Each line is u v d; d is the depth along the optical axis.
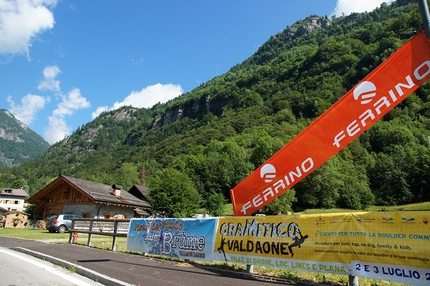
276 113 146.88
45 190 31.64
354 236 5.28
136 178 96.00
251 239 6.77
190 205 28.36
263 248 6.51
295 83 179.00
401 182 67.69
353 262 5.22
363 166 78.12
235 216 7.27
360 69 147.12
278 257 6.23
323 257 5.59
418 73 5.15
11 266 7.48
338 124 5.98
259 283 5.63
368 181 73.06
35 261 8.36
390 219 4.94
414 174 68.12
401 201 67.44
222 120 166.88
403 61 5.30
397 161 71.56
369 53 148.62
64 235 19.44
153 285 5.45
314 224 5.85
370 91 5.62
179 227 8.54
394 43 137.50
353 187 64.62
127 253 9.95
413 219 4.70
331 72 163.62
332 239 5.55
